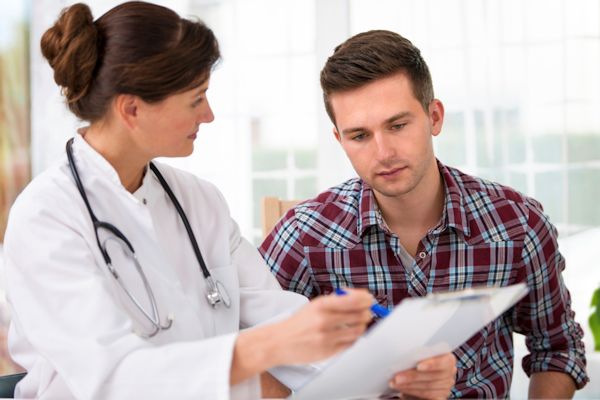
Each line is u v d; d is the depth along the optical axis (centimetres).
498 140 287
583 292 284
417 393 116
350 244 160
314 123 307
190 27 120
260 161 313
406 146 140
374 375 108
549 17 282
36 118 328
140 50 117
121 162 128
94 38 119
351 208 162
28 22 335
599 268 283
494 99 287
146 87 117
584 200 284
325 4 303
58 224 119
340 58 142
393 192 142
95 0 318
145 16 119
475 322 111
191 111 122
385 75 140
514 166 287
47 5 325
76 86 121
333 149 304
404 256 158
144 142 124
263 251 169
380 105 139
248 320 143
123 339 110
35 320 113
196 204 145
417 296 156
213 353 104
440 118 153
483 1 287
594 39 281
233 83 312
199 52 119
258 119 312
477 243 155
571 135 282
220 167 314
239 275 147
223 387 102
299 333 98
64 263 115
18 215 120
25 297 115
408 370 115
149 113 120
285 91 309
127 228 129
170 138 123
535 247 155
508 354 160
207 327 135
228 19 312
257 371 104
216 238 144
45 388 121
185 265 137
